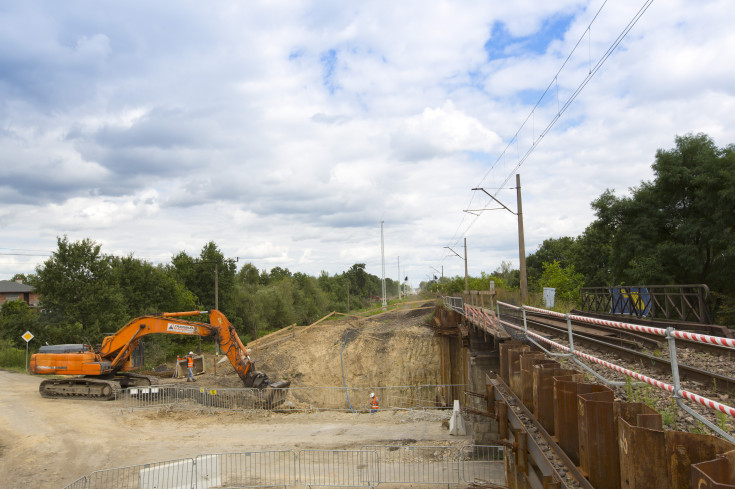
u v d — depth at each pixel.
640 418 4.74
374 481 14.63
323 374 40.50
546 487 6.04
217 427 20.94
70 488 14.25
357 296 133.12
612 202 32.53
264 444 18.48
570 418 6.14
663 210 31.08
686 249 28.17
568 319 8.70
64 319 41.91
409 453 17.08
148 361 45.00
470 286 54.84
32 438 18.94
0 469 16.02
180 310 59.66
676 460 4.13
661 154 30.41
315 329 49.09
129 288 54.66
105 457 17.12
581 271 60.53
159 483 13.52
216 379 31.72
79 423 21.03
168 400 25.22
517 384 9.75
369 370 40.44
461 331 24.12
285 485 14.44
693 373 9.66
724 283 27.95
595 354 13.37
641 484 4.39
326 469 15.87
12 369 38.06
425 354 40.50
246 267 87.94
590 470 5.26
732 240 26.25
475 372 18.30
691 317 20.11
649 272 28.67
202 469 14.05
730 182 26.72
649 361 11.36
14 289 80.94
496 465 15.77
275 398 24.95
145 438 19.27
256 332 67.25
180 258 69.69
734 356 11.36
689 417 7.66
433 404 34.62
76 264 42.66
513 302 26.81
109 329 43.22
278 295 77.25
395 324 47.44
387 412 23.94
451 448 17.17
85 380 25.70
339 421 22.00
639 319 18.86
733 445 3.85
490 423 17.44
